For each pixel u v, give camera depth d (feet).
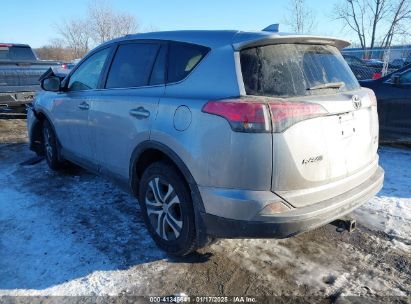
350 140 9.35
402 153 20.97
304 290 9.17
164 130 9.59
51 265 10.08
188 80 9.58
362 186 9.82
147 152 10.71
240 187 8.18
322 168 8.61
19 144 23.45
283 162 7.98
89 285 9.31
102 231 11.87
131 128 10.91
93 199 14.40
